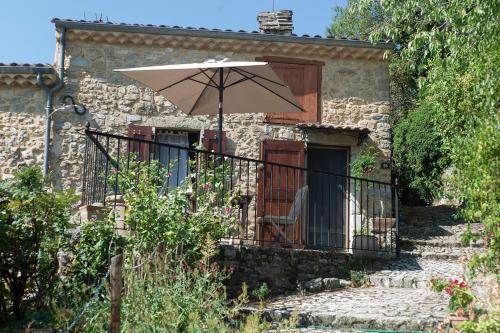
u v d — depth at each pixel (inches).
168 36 425.1
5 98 413.7
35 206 202.2
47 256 203.2
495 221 184.5
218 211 256.2
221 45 430.6
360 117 439.2
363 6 411.8
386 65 446.6
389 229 402.0
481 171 191.3
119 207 247.0
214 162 290.5
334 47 437.4
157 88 309.0
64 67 416.8
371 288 283.4
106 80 420.2
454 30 315.3
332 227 435.8
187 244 223.8
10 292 194.9
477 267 193.6
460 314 181.2
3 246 190.2
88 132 248.8
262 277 275.7
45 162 402.6
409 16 348.2
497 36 280.7
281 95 310.8
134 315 163.6
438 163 568.4
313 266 295.3
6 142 408.5
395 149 617.9
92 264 208.2
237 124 429.4
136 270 186.5
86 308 160.6
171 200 230.5
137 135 414.3
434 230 461.1
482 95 301.6
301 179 424.2
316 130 427.2
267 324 170.9
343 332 205.5
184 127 422.0
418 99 686.5
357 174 422.3
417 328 206.8
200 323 170.2
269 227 408.2
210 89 323.0
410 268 321.1
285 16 458.3
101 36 419.5
